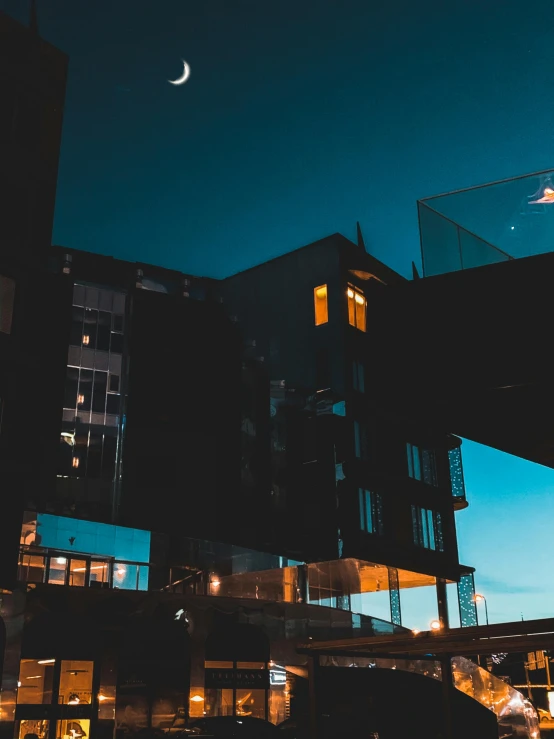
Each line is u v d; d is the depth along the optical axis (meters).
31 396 32.91
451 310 12.16
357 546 48.94
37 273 34.34
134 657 36.62
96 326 50.03
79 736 33.72
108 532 38.53
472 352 11.79
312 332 55.47
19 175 34.84
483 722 36.78
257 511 51.78
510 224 13.16
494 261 13.05
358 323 56.00
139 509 46.62
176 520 47.62
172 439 49.41
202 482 49.59
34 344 33.41
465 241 13.41
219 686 38.91
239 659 40.22
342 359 53.12
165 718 36.53
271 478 53.16
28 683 33.09
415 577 55.88
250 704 39.72
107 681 35.22
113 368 49.72
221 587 42.34
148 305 51.91
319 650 14.49
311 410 53.44
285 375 55.72
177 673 37.81
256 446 53.94
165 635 38.09
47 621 34.44
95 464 46.84
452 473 62.91
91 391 48.34
